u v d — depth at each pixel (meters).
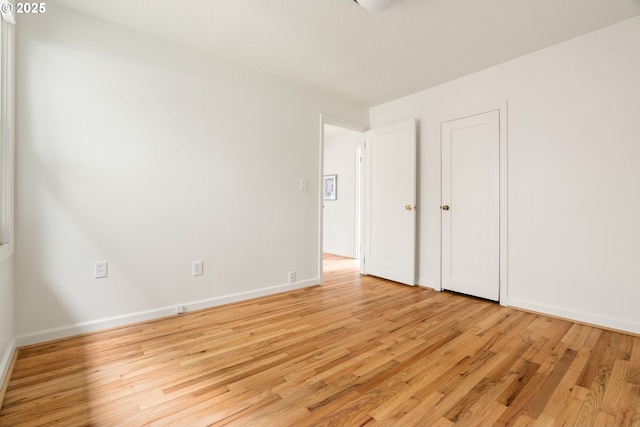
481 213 3.00
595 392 1.47
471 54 2.67
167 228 2.49
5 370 1.57
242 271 2.94
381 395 1.45
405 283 3.58
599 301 2.31
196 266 2.65
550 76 2.54
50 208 2.01
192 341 2.04
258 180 3.04
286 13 2.10
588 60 2.35
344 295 3.16
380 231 3.91
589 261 2.36
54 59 2.01
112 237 2.24
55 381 1.55
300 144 3.39
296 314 2.57
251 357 1.82
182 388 1.50
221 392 1.47
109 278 2.23
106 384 1.53
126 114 2.29
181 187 2.56
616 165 2.24
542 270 2.60
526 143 2.69
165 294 2.49
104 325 2.20
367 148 4.07
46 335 1.99
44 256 1.99
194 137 2.62
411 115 3.65
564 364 1.74
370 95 3.68
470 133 3.08
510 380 1.58
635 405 1.37
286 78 3.18
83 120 2.12
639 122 2.15
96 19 2.16
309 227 3.49
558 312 2.51
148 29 2.31
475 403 1.39
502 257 2.83
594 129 2.33
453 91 3.23
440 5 2.00
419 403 1.39
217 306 2.76
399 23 2.21
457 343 2.02
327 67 2.93
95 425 1.24
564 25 2.24
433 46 2.54
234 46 2.55
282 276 3.26
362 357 1.83
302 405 1.38
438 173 3.36
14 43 1.83
